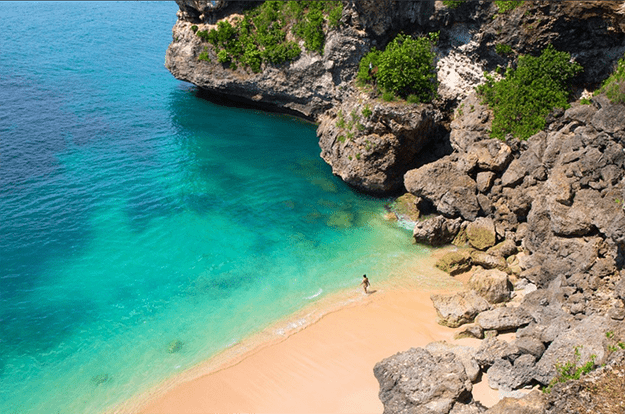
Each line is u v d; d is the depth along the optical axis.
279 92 57.25
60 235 38.78
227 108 62.16
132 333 31.00
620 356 21.39
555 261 31.09
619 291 25.98
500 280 32.28
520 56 40.03
